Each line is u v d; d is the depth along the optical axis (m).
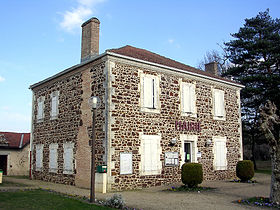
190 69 15.91
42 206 7.52
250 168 14.44
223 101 16.36
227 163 16.00
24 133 23.66
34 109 17.08
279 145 8.78
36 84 16.73
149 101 12.77
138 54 13.52
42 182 14.49
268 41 23.53
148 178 12.19
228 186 12.65
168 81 13.73
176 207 8.11
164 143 13.05
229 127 16.48
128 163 11.62
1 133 22.64
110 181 11.01
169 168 13.06
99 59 12.16
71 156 13.23
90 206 7.72
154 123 12.80
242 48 25.20
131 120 12.01
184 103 14.23
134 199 9.28
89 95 12.55
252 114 24.72
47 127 15.52
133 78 12.38
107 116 11.34
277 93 22.06
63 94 14.46
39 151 16.03
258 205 8.52
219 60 32.12
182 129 13.91
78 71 13.48
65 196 9.48
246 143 29.02
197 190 11.26
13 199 8.34
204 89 15.43
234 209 7.97
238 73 25.33
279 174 8.68
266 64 23.33
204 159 14.77
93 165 8.73
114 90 11.68
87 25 13.88
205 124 15.12
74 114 13.43
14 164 21.27
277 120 8.91
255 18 25.59
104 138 11.31
